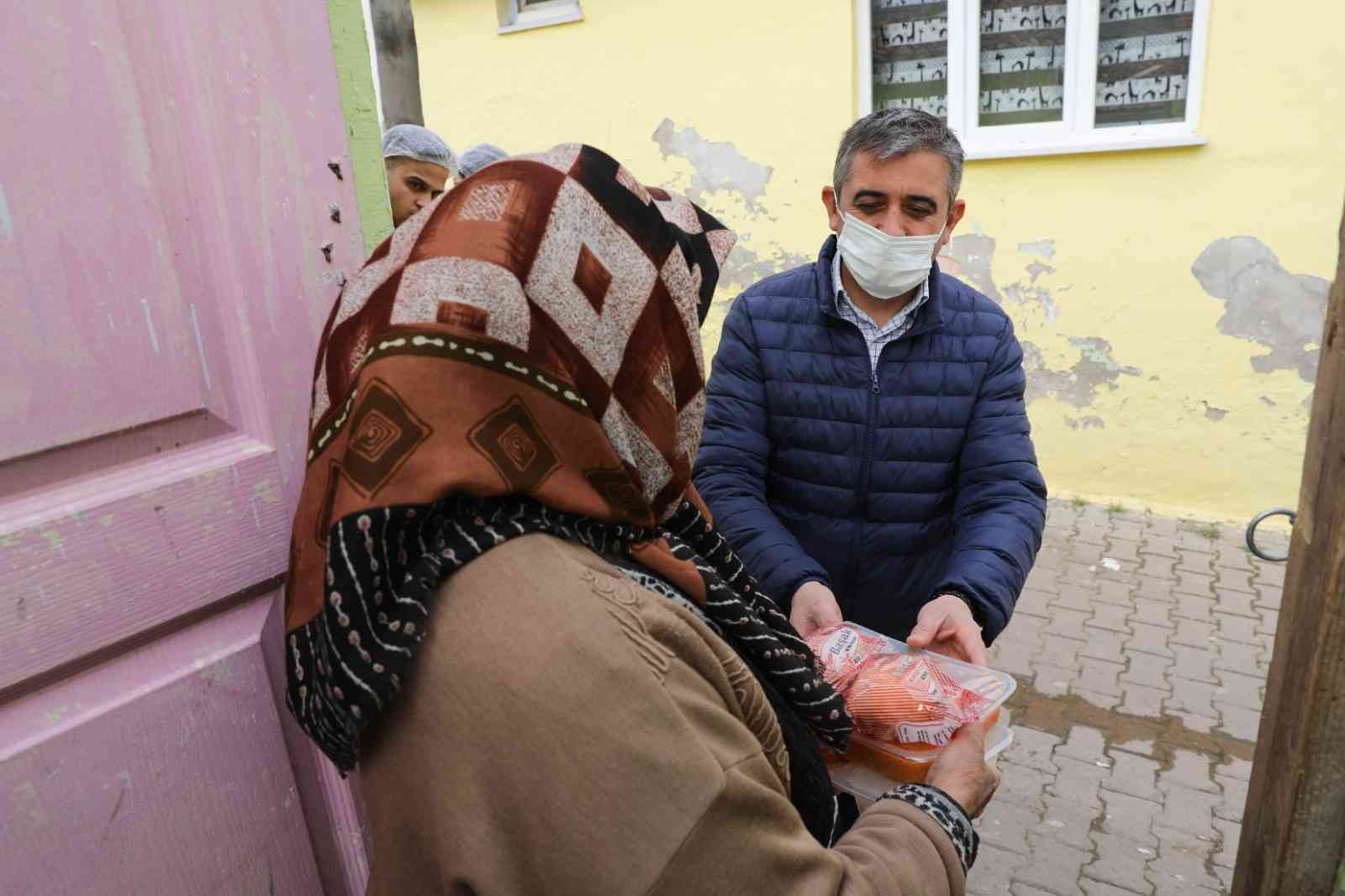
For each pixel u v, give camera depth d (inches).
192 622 42.3
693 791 26.2
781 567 69.9
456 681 26.5
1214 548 164.2
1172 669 135.2
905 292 74.4
